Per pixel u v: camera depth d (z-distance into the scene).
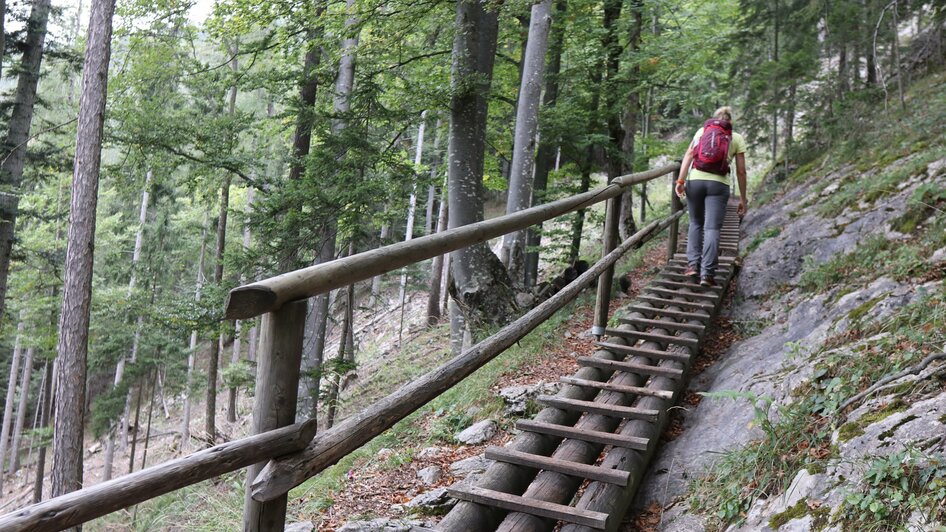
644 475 4.27
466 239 3.00
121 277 25.89
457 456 5.89
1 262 15.04
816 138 15.84
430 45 13.28
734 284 8.13
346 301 13.95
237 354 26.03
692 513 3.59
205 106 15.87
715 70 18.58
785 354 5.13
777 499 3.24
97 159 9.44
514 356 7.89
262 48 11.67
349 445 2.09
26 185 17.45
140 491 1.45
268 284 1.78
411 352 18.44
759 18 16.92
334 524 4.81
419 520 4.62
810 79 15.61
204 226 23.97
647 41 14.73
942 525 2.44
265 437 1.80
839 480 3.00
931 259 5.30
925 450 2.87
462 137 10.42
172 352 21.50
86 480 23.33
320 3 10.56
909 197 7.07
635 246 6.45
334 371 11.56
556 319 9.37
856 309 5.00
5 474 27.91
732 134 6.98
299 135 12.48
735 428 4.32
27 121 15.29
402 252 2.47
